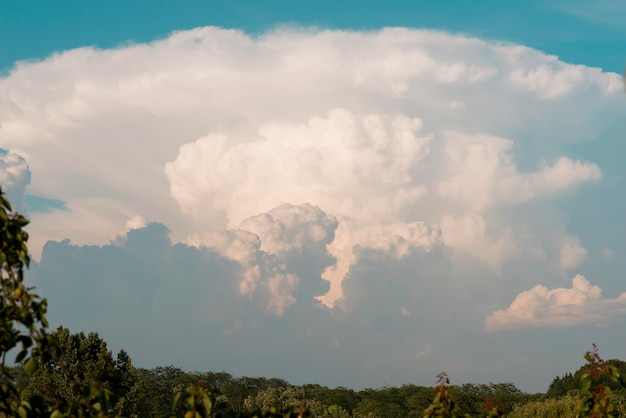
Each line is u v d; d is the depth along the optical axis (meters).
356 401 137.50
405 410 130.88
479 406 100.88
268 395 125.06
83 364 46.03
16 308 8.34
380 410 131.38
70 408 8.78
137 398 52.03
